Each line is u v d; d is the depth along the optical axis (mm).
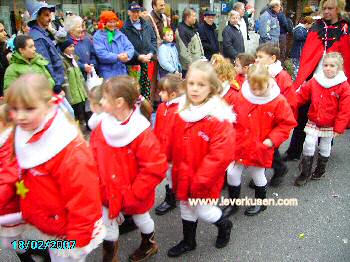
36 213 1834
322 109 3580
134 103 2193
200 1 8883
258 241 2801
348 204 3350
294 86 4121
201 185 2301
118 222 2498
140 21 5266
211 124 2270
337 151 4637
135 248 2723
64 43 4512
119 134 2154
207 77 2256
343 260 2580
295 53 8203
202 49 5773
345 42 3877
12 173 1843
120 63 5016
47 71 3883
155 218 3135
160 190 3629
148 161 2189
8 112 1891
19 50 3695
